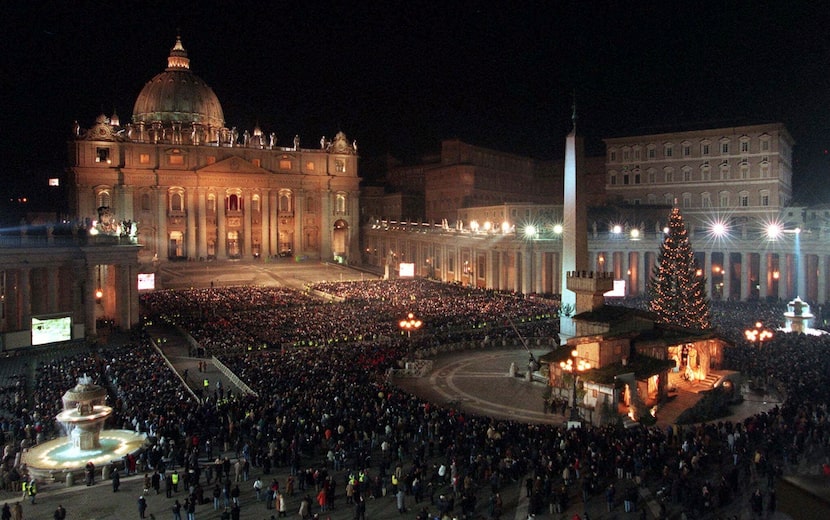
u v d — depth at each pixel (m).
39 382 43.78
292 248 145.75
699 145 109.62
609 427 36.47
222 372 51.66
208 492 28.59
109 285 80.44
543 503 26.34
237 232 141.38
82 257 65.81
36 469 30.38
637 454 30.16
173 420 34.88
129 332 68.56
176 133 135.38
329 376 45.94
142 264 99.69
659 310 62.19
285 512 26.20
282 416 35.25
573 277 50.47
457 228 112.12
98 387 34.22
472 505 25.36
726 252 90.25
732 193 106.81
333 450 31.91
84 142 124.88
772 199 103.06
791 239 84.50
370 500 27.84
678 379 48.62
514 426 35.50
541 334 68.31
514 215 108.25
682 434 35.50
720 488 26.08
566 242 53.69
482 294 89.81
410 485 28.27
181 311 77.31
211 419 35.91
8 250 59.59
